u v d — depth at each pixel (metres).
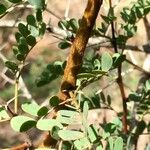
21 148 0.33
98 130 0.34
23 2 0.32
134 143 0.45
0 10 0.31
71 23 0.40
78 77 0.32
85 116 0.29
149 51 0.57
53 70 0.39
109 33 0.50
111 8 0.42
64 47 0.41
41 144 0.33
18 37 0.34
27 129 0.29
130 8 0.48
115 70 0.44
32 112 0.30
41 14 0.33
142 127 0.46
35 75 1.26
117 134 0.42
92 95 0.45
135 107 0.48
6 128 1.55
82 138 0.29
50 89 1.44
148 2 0.44
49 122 0.30
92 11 0.32
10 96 1.56
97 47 0.50
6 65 0.34
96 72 0.32
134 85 1.28
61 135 0.29
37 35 0.34
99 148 0.31
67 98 0.32
